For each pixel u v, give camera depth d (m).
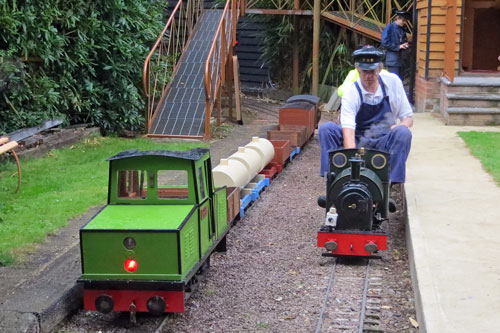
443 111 13.27
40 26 11.70
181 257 5.31
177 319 5.64
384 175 6.86
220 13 18.30
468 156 9.84
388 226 8.00
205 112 13.68
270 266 6.83
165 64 15.20
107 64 13.55
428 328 4.55
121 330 5.46
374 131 7.57
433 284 5.30
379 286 6.18
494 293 5.11
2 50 11.02
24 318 5.16
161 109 14.55
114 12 13.45
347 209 6.66
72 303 5.71
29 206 8.23
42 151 11.55
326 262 6.86
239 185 8.48
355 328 5.33
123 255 5.32
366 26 18.11
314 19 18.77
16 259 6.39
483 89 12.70
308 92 21.03
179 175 8.65
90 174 10.17
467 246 6.16
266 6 20.66
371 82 7.38
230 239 7.74
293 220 8.48
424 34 14.40
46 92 11.99
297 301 5.92
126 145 12.68
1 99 11.44
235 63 15.89
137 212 5.70
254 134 14.53
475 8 14.98
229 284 6.36
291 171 11.44
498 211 7.20
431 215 7.09
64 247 6.81
